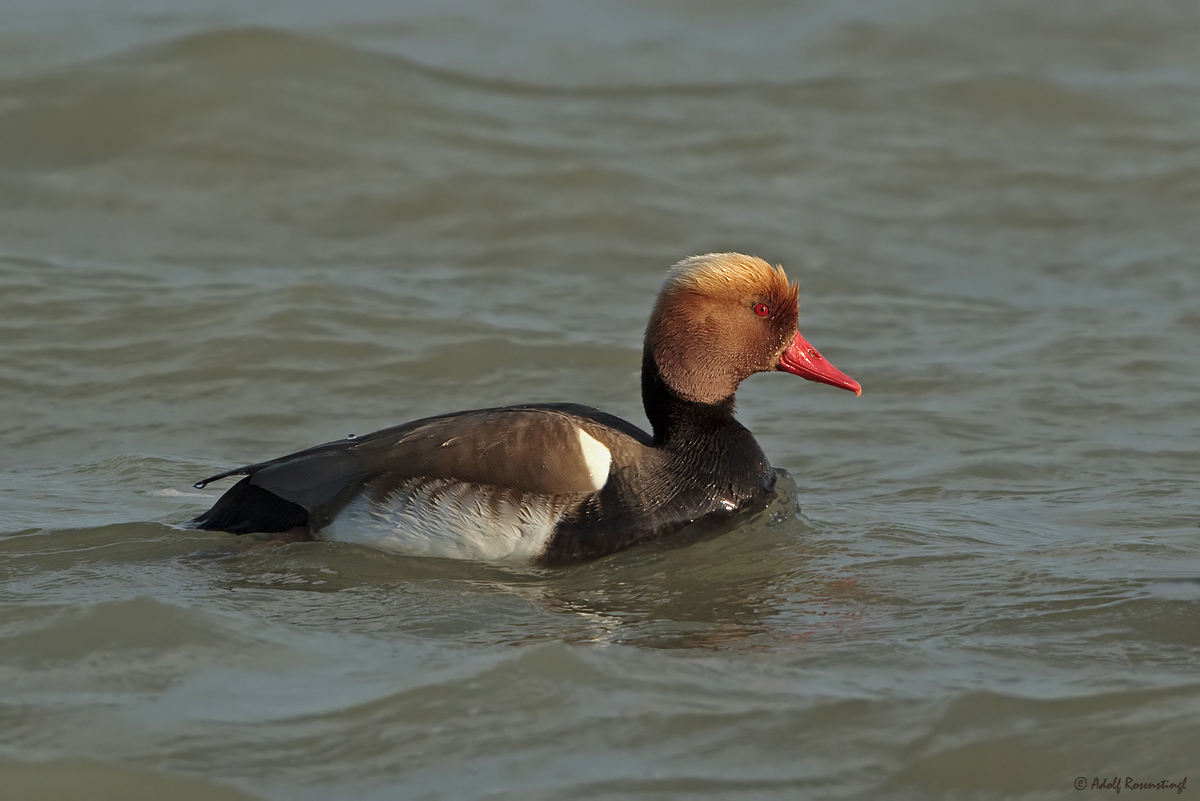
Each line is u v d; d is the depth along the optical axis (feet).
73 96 63.77
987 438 38.93
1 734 21.08
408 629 25.79
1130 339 46.24
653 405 32.99
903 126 66.90
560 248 54.65
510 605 27.40
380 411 41.06
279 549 29.86
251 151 61.00
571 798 19.57
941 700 22.24
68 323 46.16
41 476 35.22
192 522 31.09
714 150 64.13
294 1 82.64
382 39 76.43
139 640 24.30
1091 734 21.24
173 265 51.83
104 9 78.02
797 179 61.41
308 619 26.11
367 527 29.96
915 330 47.83
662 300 32.94
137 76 65.21
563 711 21.97
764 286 32.89
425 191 58.75
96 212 56.29
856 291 51.37
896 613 26.76
